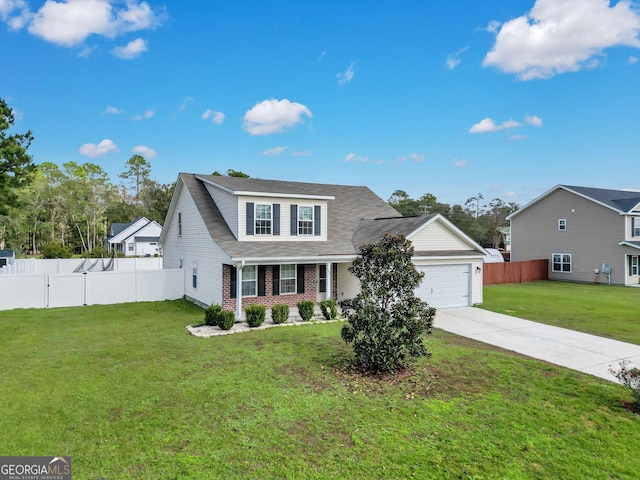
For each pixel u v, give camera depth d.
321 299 17.45
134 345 10.19
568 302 18.36
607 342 10.96
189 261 18.69
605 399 6.74
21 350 9.70
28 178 18.31
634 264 26.55
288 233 16.39
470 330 12.41
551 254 30.34
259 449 4.95
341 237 17.78
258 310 12.50
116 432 5.37
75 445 5.01
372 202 22.03
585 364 8.86
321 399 6.58
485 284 26.70
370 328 7.76
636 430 5.61
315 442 5.14
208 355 9.20
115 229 51.97
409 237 15.73
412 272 8.06
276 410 6.12
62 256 34.50
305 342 10.42
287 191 16.70
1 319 13.91
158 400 6.49
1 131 17.30
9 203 18.03
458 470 4.54
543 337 11.52
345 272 17.28
